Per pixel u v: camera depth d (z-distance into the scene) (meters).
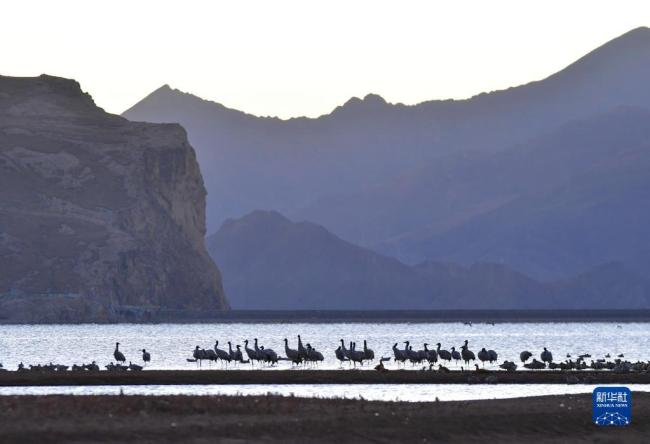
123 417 142.38
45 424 134.50
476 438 143.88
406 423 145.75
